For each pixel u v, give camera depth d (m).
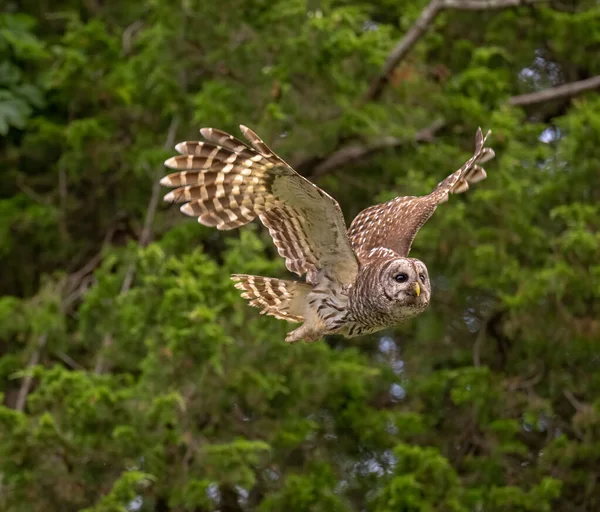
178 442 13.31
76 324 15.84
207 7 15.37
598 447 14.96
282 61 15.15
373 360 16.55
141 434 13.35
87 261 16.66
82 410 13.25
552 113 17.95
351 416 14.88
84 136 15.37
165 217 15.79
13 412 13.32
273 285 10.47
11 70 15.73
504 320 15.60
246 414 14.49
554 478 15.15
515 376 15.54
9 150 16.14
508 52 17.05
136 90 15.73
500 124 15.34
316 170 16.14
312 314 10.38
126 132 16.20
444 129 16.03
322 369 14.40
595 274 14.70
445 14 16.86
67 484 13.42
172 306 13.25
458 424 15.54
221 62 15.60
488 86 15.70
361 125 15.45
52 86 15.67
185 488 13.33
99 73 15.74
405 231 10.91
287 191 9.51
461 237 15.07
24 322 15.07
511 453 15.45
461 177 11.22
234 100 15.19
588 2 17.61
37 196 16.27
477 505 14.44
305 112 15.41
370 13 17.45
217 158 9.39
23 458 13.29
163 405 13.06
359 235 11.16
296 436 14.21
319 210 9.66
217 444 13.84
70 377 13.52
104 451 13.31
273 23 15.51
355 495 15.27
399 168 15.92
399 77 15.88
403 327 16.14
